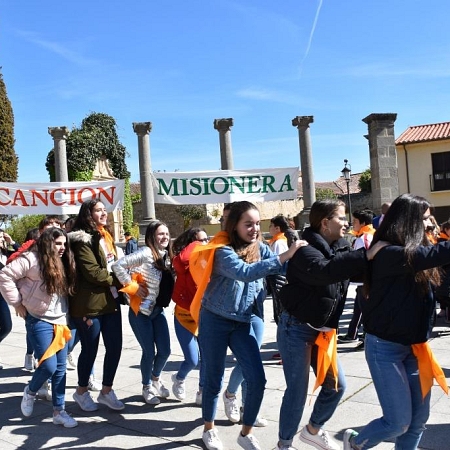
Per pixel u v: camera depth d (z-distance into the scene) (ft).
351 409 14.89
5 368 21.66
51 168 78.89
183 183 42.93
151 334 16.11
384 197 50.62
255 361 12.06
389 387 9.49
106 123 82.74
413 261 9.12
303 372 11.21
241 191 43.50
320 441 11.71
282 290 11.21
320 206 11.06
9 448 13.46
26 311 14.99
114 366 15.83
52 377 14.92
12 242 24.88
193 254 12.28
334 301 10.80
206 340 12.27
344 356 20.94
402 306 9.39
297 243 10.49
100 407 16.29
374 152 51.49
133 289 15.31
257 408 12.04
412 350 9.67
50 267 14.42
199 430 14.15
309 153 60.34
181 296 15.98
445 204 112.37
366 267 9.67
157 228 16.10
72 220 19.25
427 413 9.84
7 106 93.97
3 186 41.39
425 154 114.42
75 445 13.46
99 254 15.40
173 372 20.08
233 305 12.04
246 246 11.98
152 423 14.79
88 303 15.25
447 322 26.30
